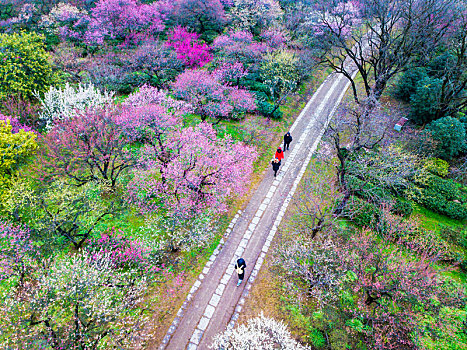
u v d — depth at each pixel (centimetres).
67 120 2341
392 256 1591
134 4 4422
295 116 3275
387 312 1438
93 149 2138
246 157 2194
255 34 4450
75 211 1967
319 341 1470
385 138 2327
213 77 3184
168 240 1934
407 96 3319
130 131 2211
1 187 1989
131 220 2038
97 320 1348
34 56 2825
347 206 1970
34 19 4438
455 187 2306
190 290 1698
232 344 1341
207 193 2038
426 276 1417
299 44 3984
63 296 1388
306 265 1636
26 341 1298
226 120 3116
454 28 2847
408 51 2766
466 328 1405
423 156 2492
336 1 4384
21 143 2138
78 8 4609
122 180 2283
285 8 4709
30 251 1705
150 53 3525
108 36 4275
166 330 1513
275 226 2114
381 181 1991
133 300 1516
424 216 2184
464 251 1908
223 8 4803
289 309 1612
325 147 2511
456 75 2850
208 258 1881
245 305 1642
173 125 2309
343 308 1584
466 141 2670
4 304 1455
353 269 1602
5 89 2708
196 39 4131
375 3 2773
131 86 3441
